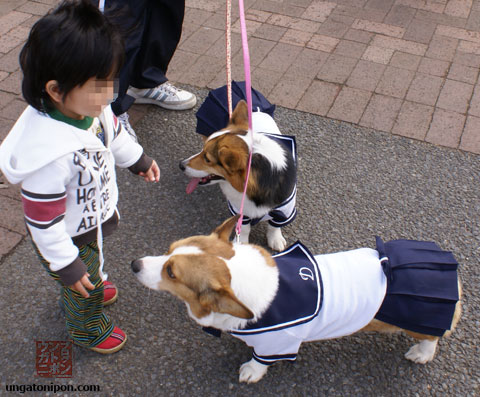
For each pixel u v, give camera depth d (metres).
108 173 1.91
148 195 3.39
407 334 2.58
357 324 2.17
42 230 1.68
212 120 3.18
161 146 3.78
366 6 5.47
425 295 2.13
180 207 3.33
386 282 2.17
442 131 3.96
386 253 2.27
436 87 4.39
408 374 2.51
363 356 2.58
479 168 3.68
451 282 2.17
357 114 4.10
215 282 1.93
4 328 2.58
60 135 1.58
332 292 2.15
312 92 4.30
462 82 4.45
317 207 3.37
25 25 4.74
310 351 2.58
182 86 4.30
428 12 5.41
